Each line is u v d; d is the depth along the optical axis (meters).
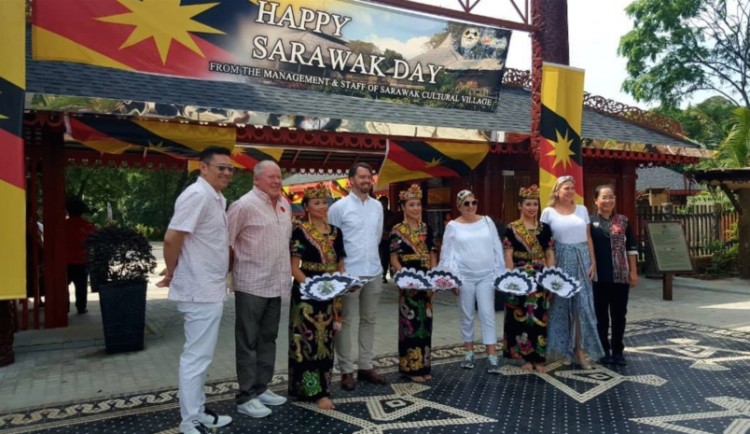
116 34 5.93
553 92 7.77
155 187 40.31
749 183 11.42
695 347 6.05
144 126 6.56
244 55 6.66
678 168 25.89
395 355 5.92
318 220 4.58
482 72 8.08
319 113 7.90
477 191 9.94
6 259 4.58
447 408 4.32
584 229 5.37
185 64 6.32
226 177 3.88
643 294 9.86
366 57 7.37
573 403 4.39
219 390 4.84
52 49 5.68
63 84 6.59
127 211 40.12
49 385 5.09
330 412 4.26
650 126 11.83
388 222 11.43
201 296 3.78
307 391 4.37
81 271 8.62
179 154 7.14
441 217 10.91
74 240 8.57
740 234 11.88
